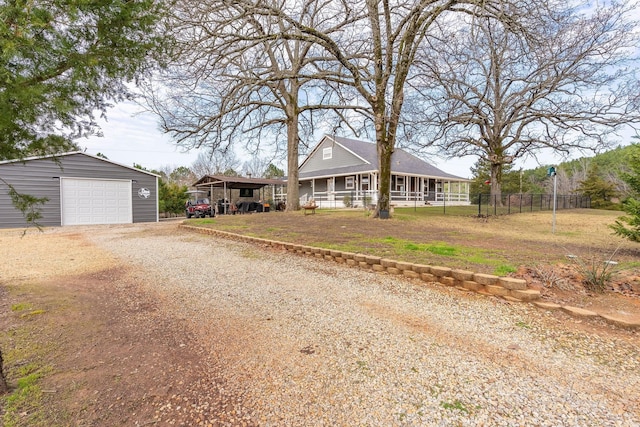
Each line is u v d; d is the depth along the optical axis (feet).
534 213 58.95
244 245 25.84
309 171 96.07
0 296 13.97
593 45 37.32
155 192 57.47
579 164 168.25
